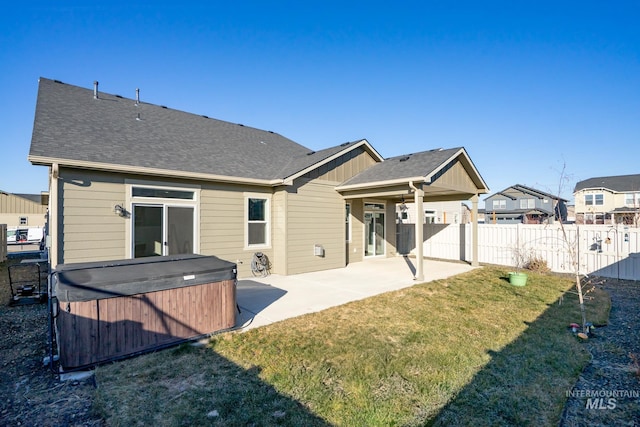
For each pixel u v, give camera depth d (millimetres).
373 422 2838
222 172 8922
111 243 7199
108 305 3910
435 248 15023
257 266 9781
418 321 5754
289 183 9523
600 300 7348
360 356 4250
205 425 2789
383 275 10062
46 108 8570
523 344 4727
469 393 3354
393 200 15188
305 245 10461
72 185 6727
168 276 4434
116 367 3824
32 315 6164
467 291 8070
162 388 3396
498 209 41750
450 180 10625
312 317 5852
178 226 8289
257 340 4738
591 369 4008
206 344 4566
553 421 2891
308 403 3137
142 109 11234
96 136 8070
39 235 28625
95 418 2906
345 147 11562
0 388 3449
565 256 11250
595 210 34719
